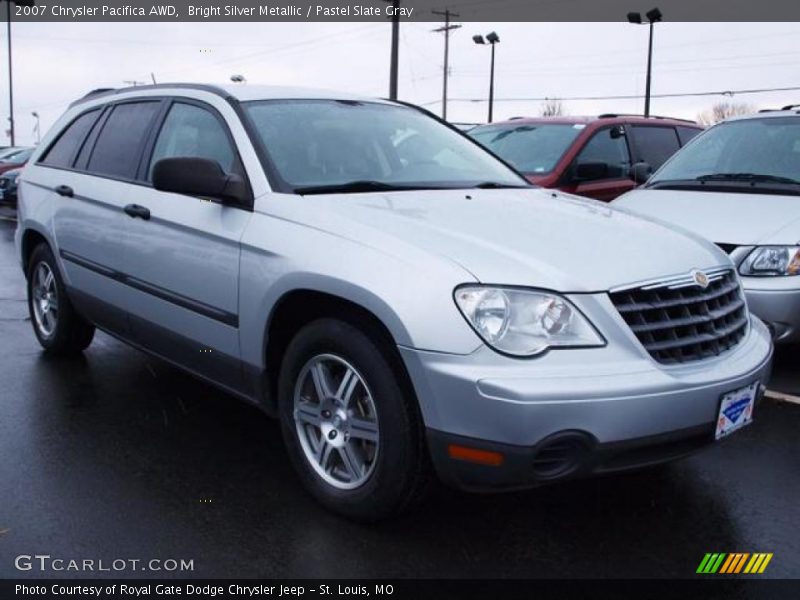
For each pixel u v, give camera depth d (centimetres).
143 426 462
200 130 449
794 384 543
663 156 922
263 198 387
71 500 371
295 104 456
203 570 316
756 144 675
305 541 337
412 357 306
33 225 576
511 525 353
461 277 307
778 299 515
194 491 382
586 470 303
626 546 337
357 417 342
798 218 550
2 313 760
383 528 348
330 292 333
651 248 355
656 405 304
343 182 411
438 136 499
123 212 470
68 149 576
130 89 545
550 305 306
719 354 346
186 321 424
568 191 796
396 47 2639
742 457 427
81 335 583
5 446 431
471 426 298
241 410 491
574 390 294
